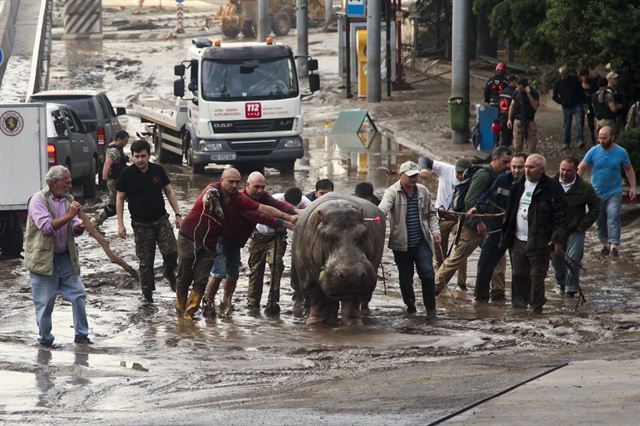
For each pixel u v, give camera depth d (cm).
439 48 12544
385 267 4062
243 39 16350
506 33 7850
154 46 15462
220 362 2591
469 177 3506
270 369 2492
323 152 7631
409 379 2200
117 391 2269
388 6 10581
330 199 3117
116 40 16462
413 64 12625
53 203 2902
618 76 6003
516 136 6394
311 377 2362
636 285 3622
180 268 3284
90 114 6538
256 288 3428
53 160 5359
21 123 4297
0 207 4303
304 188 6122
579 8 5738
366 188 3459
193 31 17225
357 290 2903
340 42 11219
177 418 1891
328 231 2959
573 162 3453
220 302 3556
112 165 4528
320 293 3138
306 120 9450
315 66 7088
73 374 2442
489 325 3044
